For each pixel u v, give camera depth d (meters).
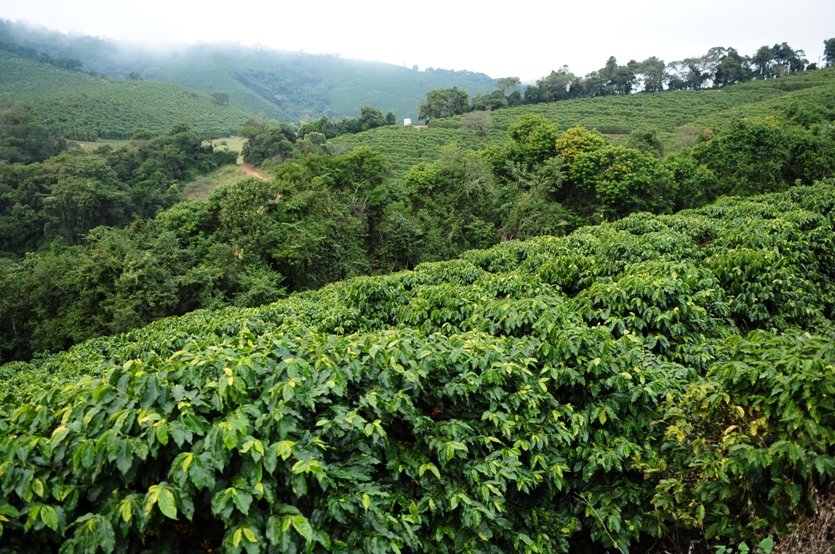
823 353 3.62
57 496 2.84
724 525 3.66
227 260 23.77
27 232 41.97
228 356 3.96
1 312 22.73
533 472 4.29
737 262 8.41
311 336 5.46
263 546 2.84
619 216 31.17
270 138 62.94
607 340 5.17
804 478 3.34
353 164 30.02
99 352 11.55
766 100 68.56
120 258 21.80
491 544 4.01
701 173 32.00
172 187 51.06
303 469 3.05
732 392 3.86
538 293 8.14
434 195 32.50
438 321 7.47
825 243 10.94
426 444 4.20
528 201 31.08
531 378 4.88
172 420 3.26
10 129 63.50
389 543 3.33
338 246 26.73
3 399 4.49
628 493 4.33
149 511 2.73
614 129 69.69
